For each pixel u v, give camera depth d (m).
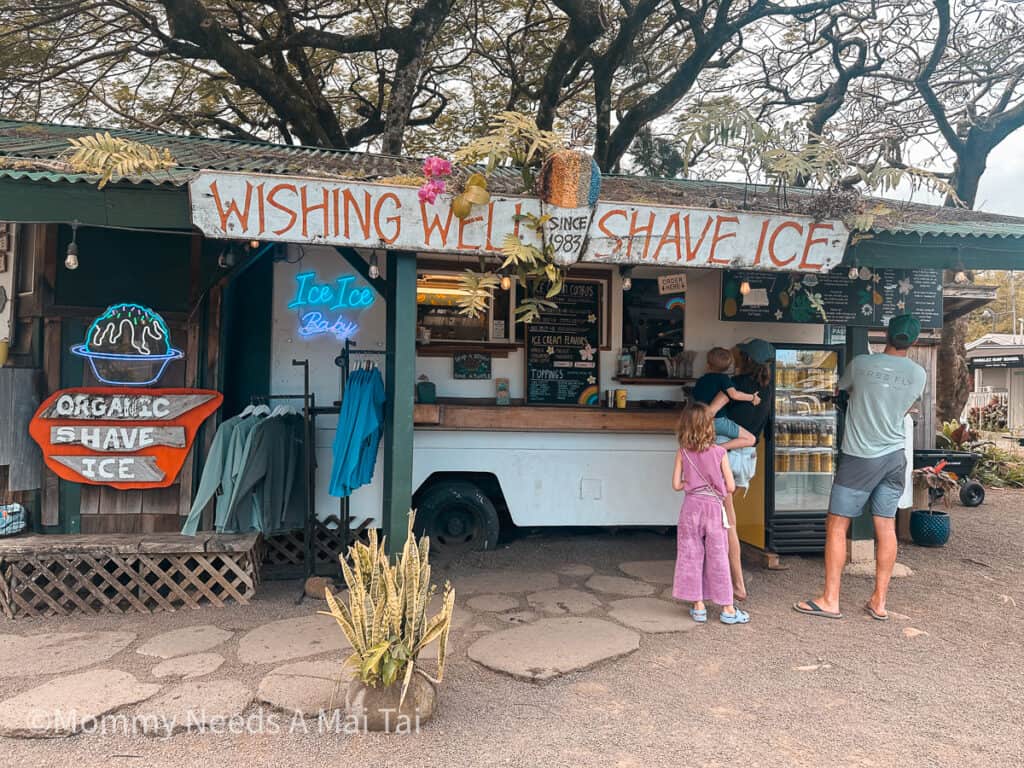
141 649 4.00
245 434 4.94
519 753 2.93
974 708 3.39
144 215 3.72
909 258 4.70
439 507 6.13
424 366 6.32
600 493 6.33
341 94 14.73
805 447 6.30
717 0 12.77
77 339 5.25
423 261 6.29
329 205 3.78
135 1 11.90
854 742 3.06
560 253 4.04
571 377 6.54
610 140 12.18
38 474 5.16
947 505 9.11
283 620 4.50
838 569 4.71
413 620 3.15
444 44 13.52
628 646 4.04
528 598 4.98
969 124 13.03
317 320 6.00
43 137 5.61
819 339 6.79
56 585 4.60
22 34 11.86
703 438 4.50
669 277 6.12
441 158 3.96
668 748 2.98
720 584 4.50
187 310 5.41
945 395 12.59
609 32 13.23
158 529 5.35
